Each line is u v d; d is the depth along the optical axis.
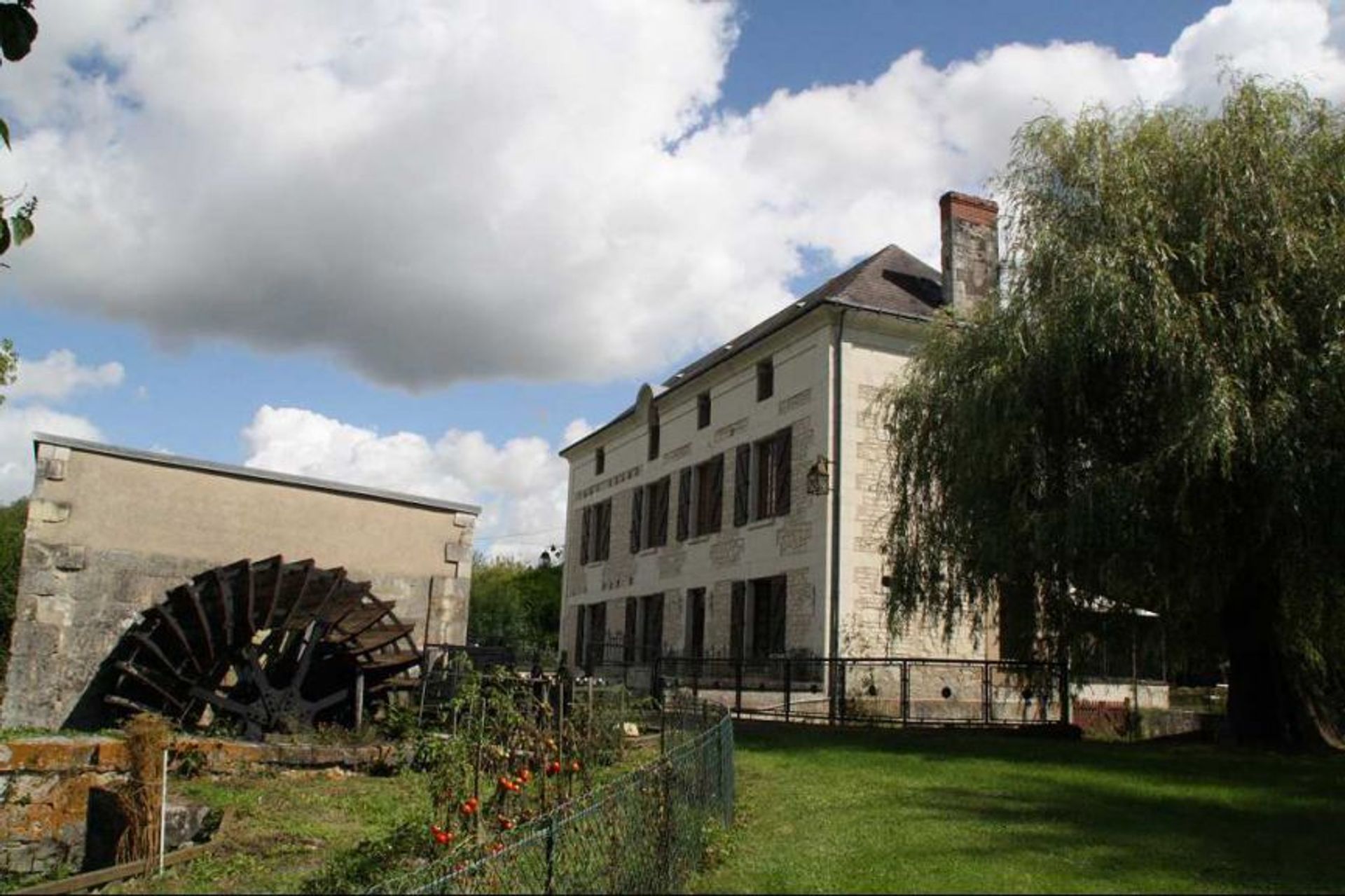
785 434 21.73
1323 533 11.51
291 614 14.15
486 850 6.18
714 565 23.97
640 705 13.88
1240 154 12.65
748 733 14.23
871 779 9.90
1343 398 11.40
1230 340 11.89
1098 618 14.32
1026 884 5.71
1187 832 7.55
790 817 7.88
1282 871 6.38
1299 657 14.40
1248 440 11.48
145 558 15.00
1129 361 12.55
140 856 8.48
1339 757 12.27
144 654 14.05
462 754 7.75
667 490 27.20
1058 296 13.05
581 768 8.92
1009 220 14.56
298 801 9.83
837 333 20.38
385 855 7.30
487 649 15.83
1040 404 13.30
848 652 19.14
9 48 4.84
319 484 16.59
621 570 29.39
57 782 10.75
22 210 5.30
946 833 7.23
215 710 14.40
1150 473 12.02
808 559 20.12
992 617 17.44
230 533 15.77
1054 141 14.16
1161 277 12.03
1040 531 12.53
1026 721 16.12
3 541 34.94
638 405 29.19
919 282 22.66
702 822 6.53
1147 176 13.09
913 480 15.97
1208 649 15.01
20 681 13.87
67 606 14.33
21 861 10.38
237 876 7.22
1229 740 13.45
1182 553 12.54
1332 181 12.44
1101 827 7.63
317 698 15.53
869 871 5.93
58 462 14.50
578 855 5.12
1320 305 11.83
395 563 17.16
